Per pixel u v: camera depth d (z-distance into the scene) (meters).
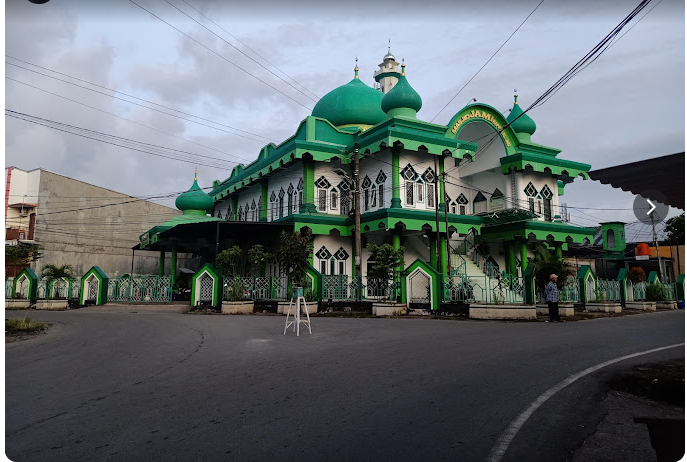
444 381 6.03
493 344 9.04
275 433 4.18
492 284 16.80
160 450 3.80
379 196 21.73
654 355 7.94
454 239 24.59
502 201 24.03
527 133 25.17
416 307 16.70
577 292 19.28
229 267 21.28
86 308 21.34
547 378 6.26
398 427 4.34
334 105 24.97
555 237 23.05
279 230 22.47
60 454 3.74
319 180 22.64
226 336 10.73
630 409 5.18
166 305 21.33
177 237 25.14
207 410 4.86
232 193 29.83
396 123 21.05
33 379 6.48
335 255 21.97
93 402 5.24
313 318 15.66
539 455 3.82
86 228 30.55
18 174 28.12
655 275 23.78
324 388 5.70
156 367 7.16
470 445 3.95
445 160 25.12
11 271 25.55
